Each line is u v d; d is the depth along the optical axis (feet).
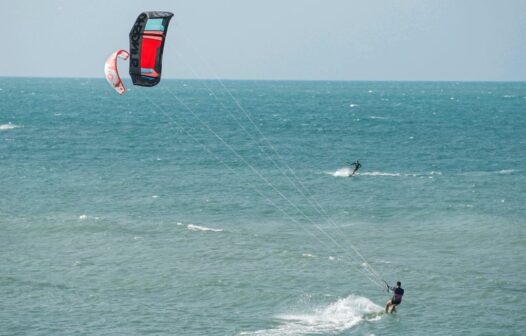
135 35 336.49
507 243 577.02
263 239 579.48
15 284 454.40
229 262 509.76
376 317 409.90
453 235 603.67
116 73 339.36
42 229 593.01
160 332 382.83
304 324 397.80
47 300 427.74
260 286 459.32
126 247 543.39
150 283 462.19
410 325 397.60
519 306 428.97
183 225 613.52
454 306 428.56
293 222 652.89
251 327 391.65
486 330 390.63
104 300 430.20
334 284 467.93
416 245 570.87
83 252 529.86
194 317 406.00
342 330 389.19
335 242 578.25
